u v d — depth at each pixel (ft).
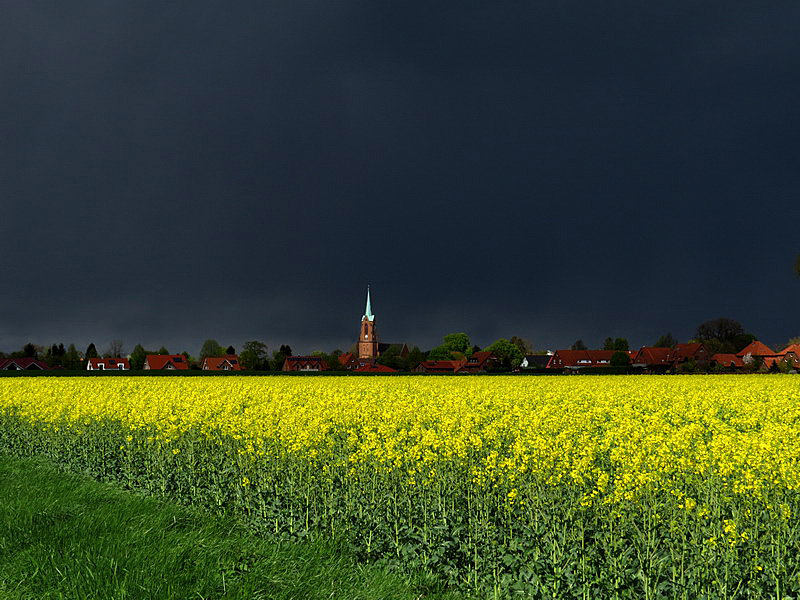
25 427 64.59
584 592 23.54
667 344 463.42
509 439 45.32
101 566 26.96
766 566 23.27
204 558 28.76
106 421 56.59
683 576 23.77
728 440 33.01
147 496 41.16
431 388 110.73
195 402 62.13
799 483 27.25
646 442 36.04
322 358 434.30
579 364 440.86
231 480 40.09
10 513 35.32
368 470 34.99
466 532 29.35
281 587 25.93
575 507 28.53
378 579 26.71
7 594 24.85
